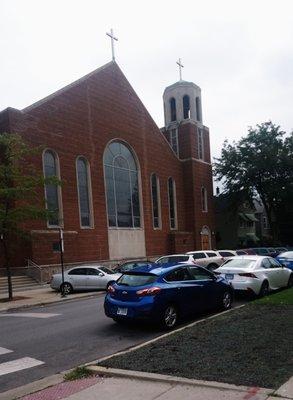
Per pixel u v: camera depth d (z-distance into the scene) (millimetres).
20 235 21109
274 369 6215
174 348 7699
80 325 11570
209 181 50094
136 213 40656
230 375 6055
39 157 31391
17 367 7699
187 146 47938
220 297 12484
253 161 50219
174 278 11219
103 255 35750
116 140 39156
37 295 21594
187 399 5387
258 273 14875
